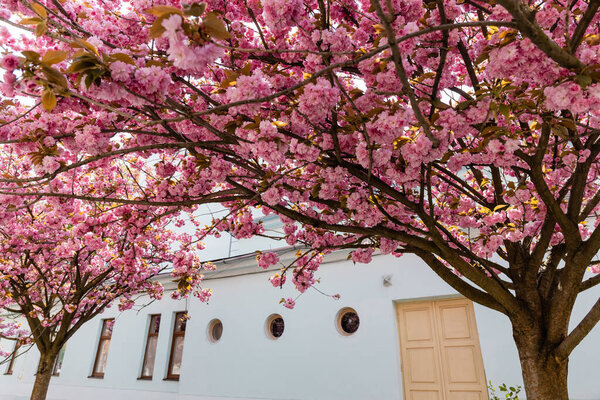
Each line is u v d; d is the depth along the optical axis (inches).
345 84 145.4
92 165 138.5
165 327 351.3
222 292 321.1
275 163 87.5
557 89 71.0
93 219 187.8
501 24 58.7
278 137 85.8
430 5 94.7
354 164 120.0
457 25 57.2
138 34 105.1
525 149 119.5
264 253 188.5
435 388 211.3
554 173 129.9
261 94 79.7
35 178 91.1
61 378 406.0
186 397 300.5
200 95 106.7
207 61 57.3
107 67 64.4
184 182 147.6
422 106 97.6
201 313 325.7
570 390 177.3
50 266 267.3
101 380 370.9
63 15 95.8
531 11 66.2
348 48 89.4
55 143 98.0
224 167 123.6
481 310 207.2
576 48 75.2
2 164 202.5
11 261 243.9
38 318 273.0
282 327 282.7
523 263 123.3
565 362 109.0
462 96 116.0
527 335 113.5
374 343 231.1
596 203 119.2
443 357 214.7
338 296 251.8
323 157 113.7
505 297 115.5
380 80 84.8
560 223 106.9
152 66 71.7
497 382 191.5
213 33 53.8
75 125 100.7
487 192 157.9
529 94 89.7
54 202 148.2
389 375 219.0
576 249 109.0
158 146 94.2
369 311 239.6
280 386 258.4
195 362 309.4
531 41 66.7
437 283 222.7
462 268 116.4
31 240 235.1
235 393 277.3
